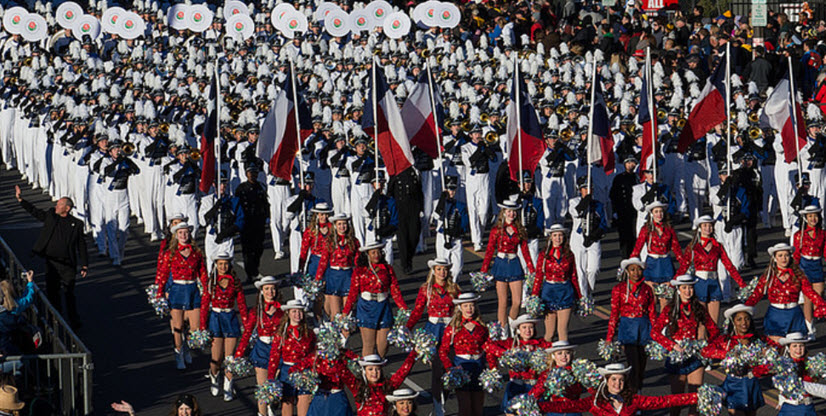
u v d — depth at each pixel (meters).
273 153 57.97
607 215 71.62
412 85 85.62
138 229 71.88
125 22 95.81
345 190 66.31
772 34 104.75
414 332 40.16
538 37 100.31
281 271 62.41
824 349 49.62
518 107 56.12
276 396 37.84
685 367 39.25
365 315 44.50
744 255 59.34
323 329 36.53
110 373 47.12
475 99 75.44
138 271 62.66
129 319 54.28
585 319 53.59
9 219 74.06
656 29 104.38
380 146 59.41
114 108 74.50
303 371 36.38
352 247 47.81
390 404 36.38
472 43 101.06
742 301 45.47
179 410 33.53
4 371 40.28
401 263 60.69
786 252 43.97
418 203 60.12
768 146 71.69
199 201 65.56
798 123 63.12
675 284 39.84
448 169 67.88
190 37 100.25
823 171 68.94
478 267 62.91
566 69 84.12
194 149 65.12
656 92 82.00
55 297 51.81
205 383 46.12
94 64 88.56
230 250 57.00
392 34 94.44
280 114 57.56
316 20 101.81
